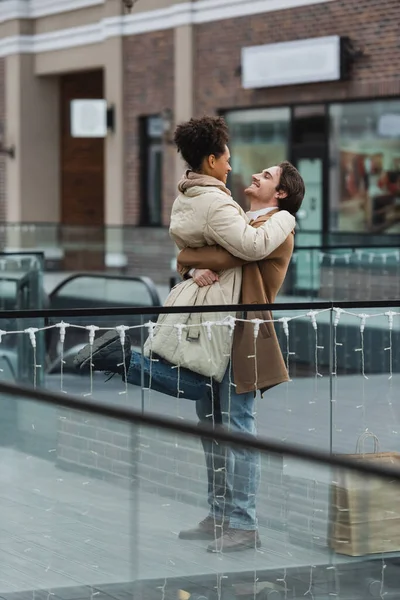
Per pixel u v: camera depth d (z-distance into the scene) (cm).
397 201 2133
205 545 604
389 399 848
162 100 2752
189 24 2606
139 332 760
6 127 3347
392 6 2095
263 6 2392
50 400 489
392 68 2106
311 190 2314
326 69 2200
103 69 3016
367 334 843
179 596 611
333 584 595
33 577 629
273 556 601
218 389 750
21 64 3272
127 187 2895
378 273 1493
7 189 3378
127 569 616
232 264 738
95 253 2505
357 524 573
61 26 3119
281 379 750
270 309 745
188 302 746
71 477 614
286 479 575
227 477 588
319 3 2250
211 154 731
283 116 2372
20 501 632
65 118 3353
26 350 784
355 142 2211
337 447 839
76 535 621
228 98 2511
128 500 604
